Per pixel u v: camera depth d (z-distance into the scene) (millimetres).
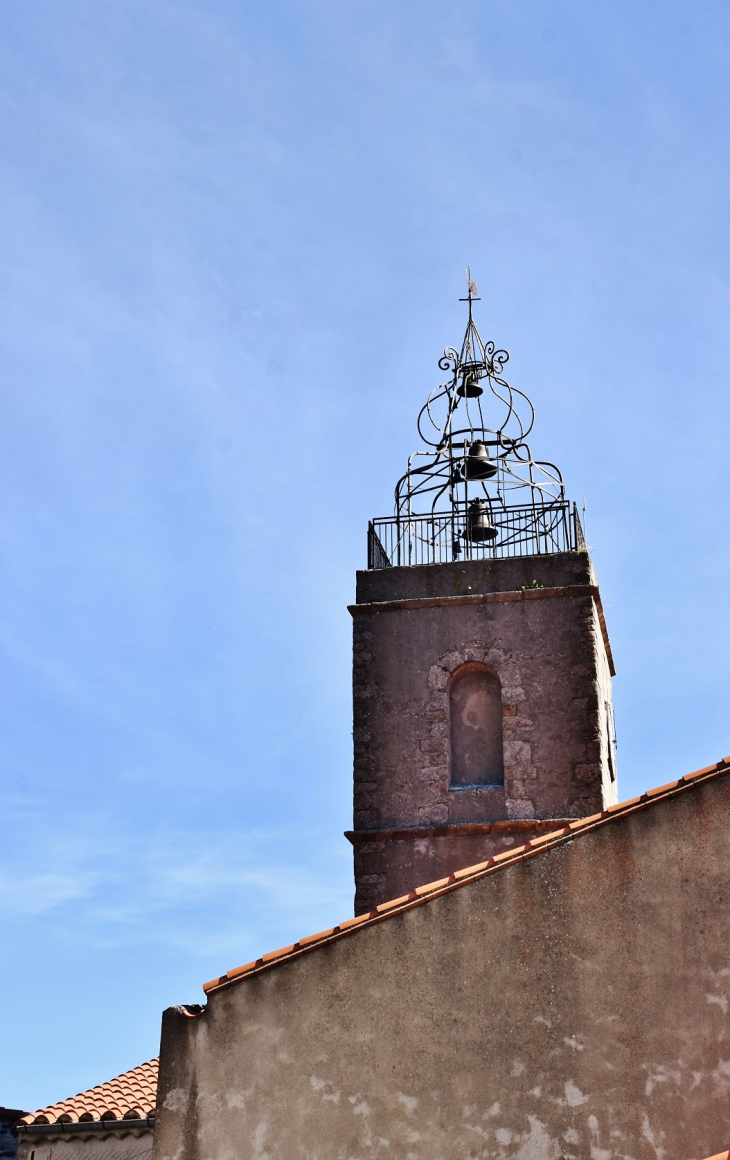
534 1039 12508
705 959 12438
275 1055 12984
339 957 13188
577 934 12758
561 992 12602
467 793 22453
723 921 12523
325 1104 12703
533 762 22391
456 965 12906
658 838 12891
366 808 22641
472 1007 12734
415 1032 12766
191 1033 13242
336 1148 12531
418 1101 12531
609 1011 12445
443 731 22891
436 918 13102
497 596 23328
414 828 22203
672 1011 12336
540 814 22078
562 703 22672
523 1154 12156
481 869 13281
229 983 13328
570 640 23000
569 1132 12148
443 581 23750
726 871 12664
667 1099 12078
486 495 24781
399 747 22922
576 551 23484
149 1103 20672
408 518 24703
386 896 21969
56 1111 20547
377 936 13164
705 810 12891
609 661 25922
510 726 22641
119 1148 19906
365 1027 12891
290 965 13273
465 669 23297
